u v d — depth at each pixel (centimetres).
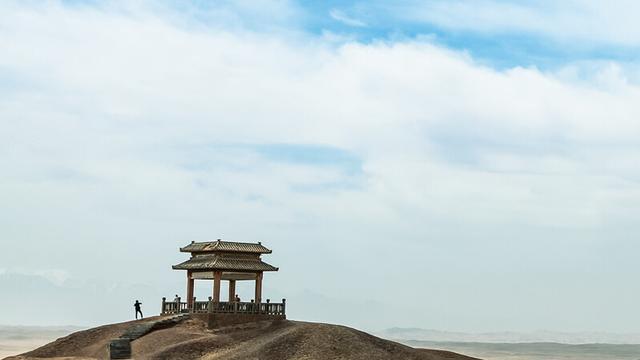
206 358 8344
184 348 8525
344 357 8125
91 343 9456
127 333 9275
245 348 8444
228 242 10119
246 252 10019
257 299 10062
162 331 9294
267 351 8194
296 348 8250
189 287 10188
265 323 9744
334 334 8594
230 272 9906
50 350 9350
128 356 8706
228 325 9600
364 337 8812
